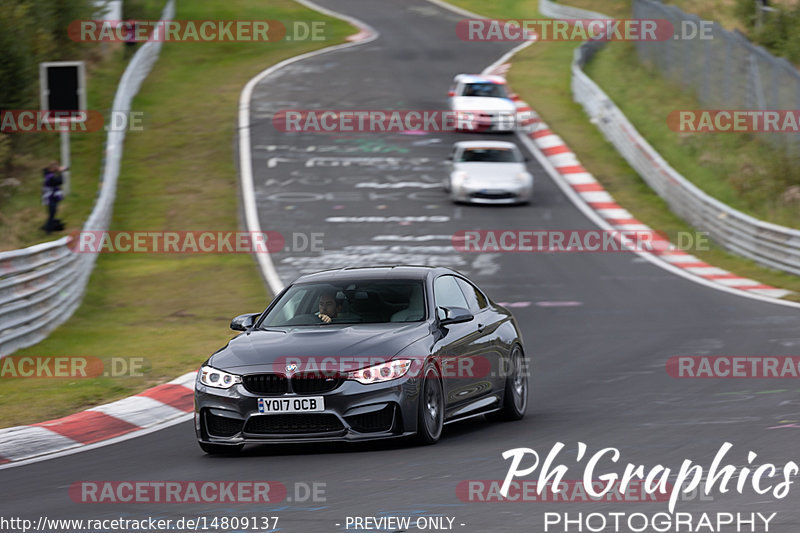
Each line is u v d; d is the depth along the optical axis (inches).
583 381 1754.4
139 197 4259.4
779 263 3275.1
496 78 5477.4
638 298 2787.9
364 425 1218.6
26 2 5177.2
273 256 3425.2
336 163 4749.0
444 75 6535.4
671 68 5767.7
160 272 3233.3
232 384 1232.8
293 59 6939.0
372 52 7214.6
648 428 1301.7
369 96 5989.2
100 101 5610.2
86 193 4266.7
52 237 3540.8
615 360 1950.1
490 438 1302.9
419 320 1333.7
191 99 5846.5
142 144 5022.1
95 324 2514.8
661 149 4889.3
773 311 2534.5
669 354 1983.3
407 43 7559.1
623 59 6530.5
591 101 5556.1
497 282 3041.3
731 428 1270.9
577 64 6117.1
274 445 1331.2
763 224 3358.8
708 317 2470.5
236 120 5438.0
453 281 1466.5
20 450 1360.7
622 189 4451.3
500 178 4099.4
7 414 1549.0
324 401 1206.9
